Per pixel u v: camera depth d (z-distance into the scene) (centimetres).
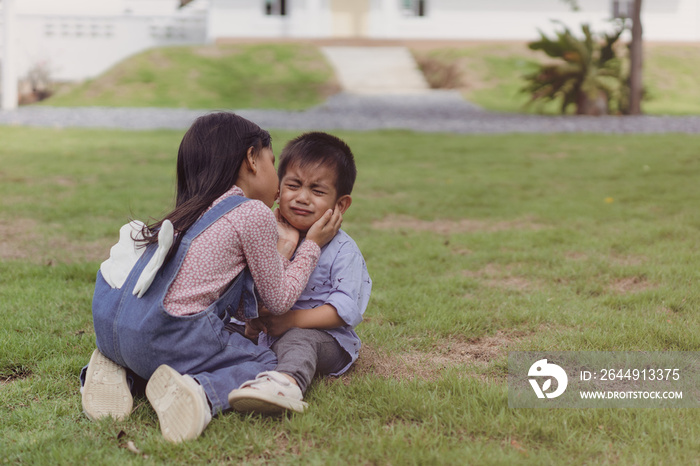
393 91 2042
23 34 2166
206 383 211
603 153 962
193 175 227
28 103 1933
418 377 254
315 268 246
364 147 1034
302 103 1817
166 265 215
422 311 334
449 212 602
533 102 1819
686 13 2633
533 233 506
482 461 186
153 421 218
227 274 220
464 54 2277
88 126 1302
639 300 346
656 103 1905
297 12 2570
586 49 1628
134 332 213
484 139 1152
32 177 734
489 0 2628
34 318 316
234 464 191
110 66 2266
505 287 382
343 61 2303
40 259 434
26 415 221
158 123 1381
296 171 242
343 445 197
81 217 556
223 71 2072
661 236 488
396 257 446
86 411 216
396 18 2628
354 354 254
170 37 2361
